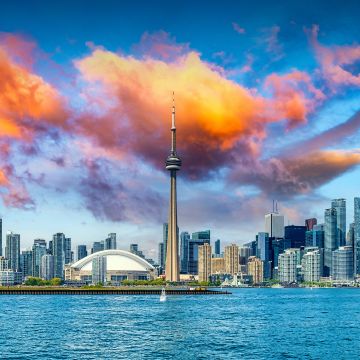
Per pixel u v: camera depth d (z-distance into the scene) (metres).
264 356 132.50
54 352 135.25
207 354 133.75
